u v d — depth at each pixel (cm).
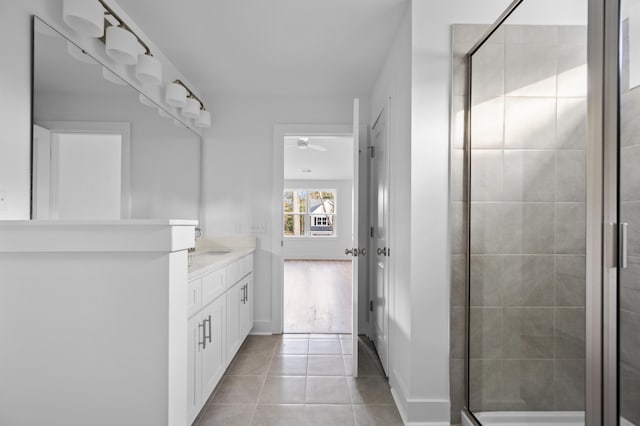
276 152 367
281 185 367
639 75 100
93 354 101
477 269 193
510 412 166
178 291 107
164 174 279
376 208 329
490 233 182
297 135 370
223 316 248
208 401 229
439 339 203
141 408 101
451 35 204
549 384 147
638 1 99
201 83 339
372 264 349
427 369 203
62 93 164
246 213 366
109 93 204
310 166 853
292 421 207
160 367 101
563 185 139
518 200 165
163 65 281
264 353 313
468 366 200
